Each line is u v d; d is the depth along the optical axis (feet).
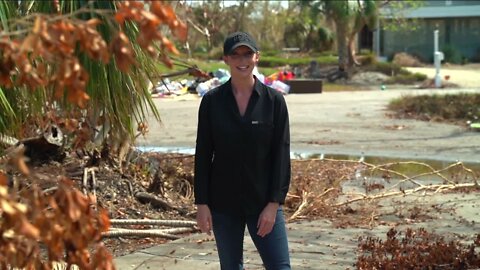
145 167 27.35
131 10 6.64
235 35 12.78
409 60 164.35
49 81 7.87
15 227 6.49
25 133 20.92
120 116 17.93
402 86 122.31
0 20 12.37
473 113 60.49
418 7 160.25
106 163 25.86
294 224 24.26
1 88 14.07
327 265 19.27
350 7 134.51
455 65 165.99
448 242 21.30
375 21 138.00
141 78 17.71
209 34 46.70
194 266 19.34
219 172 13.07
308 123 60.64
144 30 6.67
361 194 28.66
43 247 14.20
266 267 13.42
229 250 13.33
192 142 48.29
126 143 24.88
